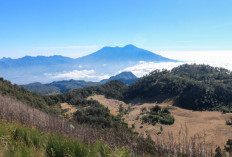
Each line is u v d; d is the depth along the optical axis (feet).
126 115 213.05
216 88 244.83
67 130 14.75
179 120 185.37
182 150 10.06
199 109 225.56
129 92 344.90
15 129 12.97
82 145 10.51
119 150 10.34
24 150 9.70
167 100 277.85
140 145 11.47
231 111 199.41
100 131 13.69
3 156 9.07
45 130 14.70
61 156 9.94
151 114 205.46
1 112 18.39
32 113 19.61
